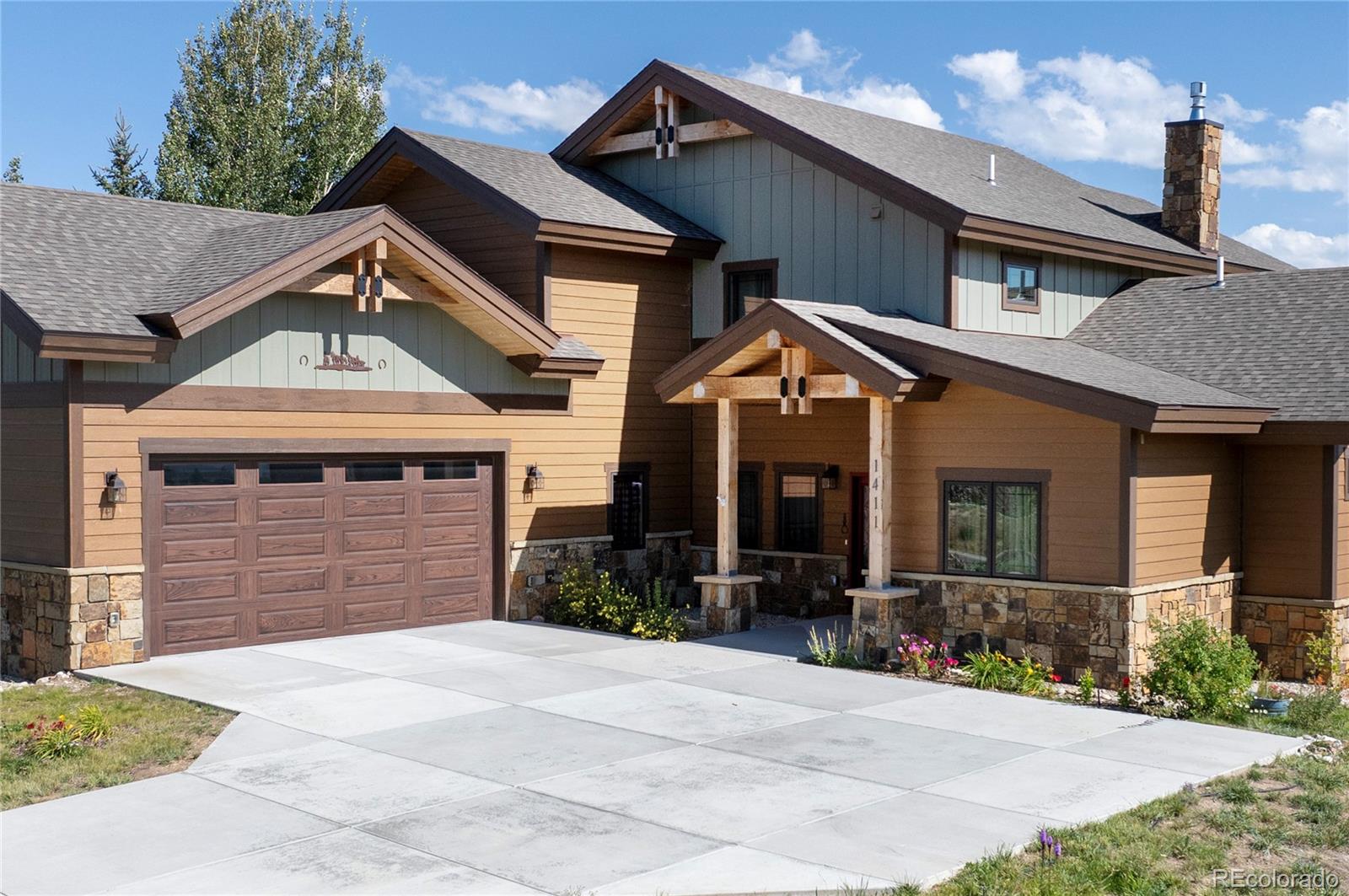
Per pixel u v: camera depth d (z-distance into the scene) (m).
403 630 17.47
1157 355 18.66
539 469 18.92
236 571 15.79
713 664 15.45
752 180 20.66
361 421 16.77
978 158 23.30
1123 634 14.56
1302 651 16.28
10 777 10.28
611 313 20.27
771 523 20.39
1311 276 20.02
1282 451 16.44
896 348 16.00
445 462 18.03
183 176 35.38
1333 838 9.16
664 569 21.05
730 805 9.72
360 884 8.05
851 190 19.38
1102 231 20.53
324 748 11.28
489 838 8.93
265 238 16.72
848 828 9.16
